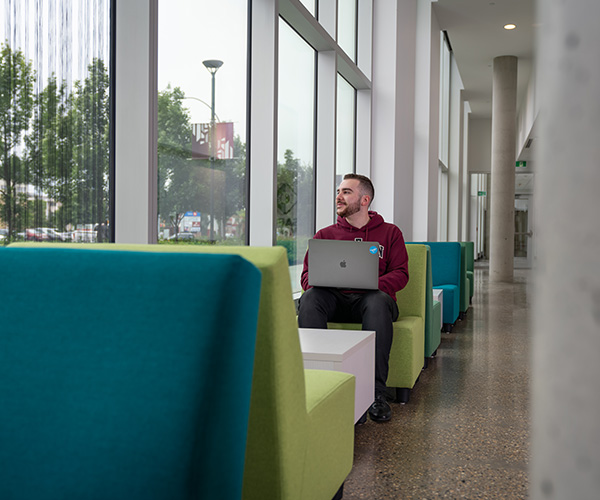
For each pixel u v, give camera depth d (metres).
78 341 0.97
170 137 3.19
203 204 3.57
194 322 0.92
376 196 7.22
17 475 0.98
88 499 0.94
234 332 0.95
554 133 0.47
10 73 2.07
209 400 0.91
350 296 3.34
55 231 2.31
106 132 2.63
